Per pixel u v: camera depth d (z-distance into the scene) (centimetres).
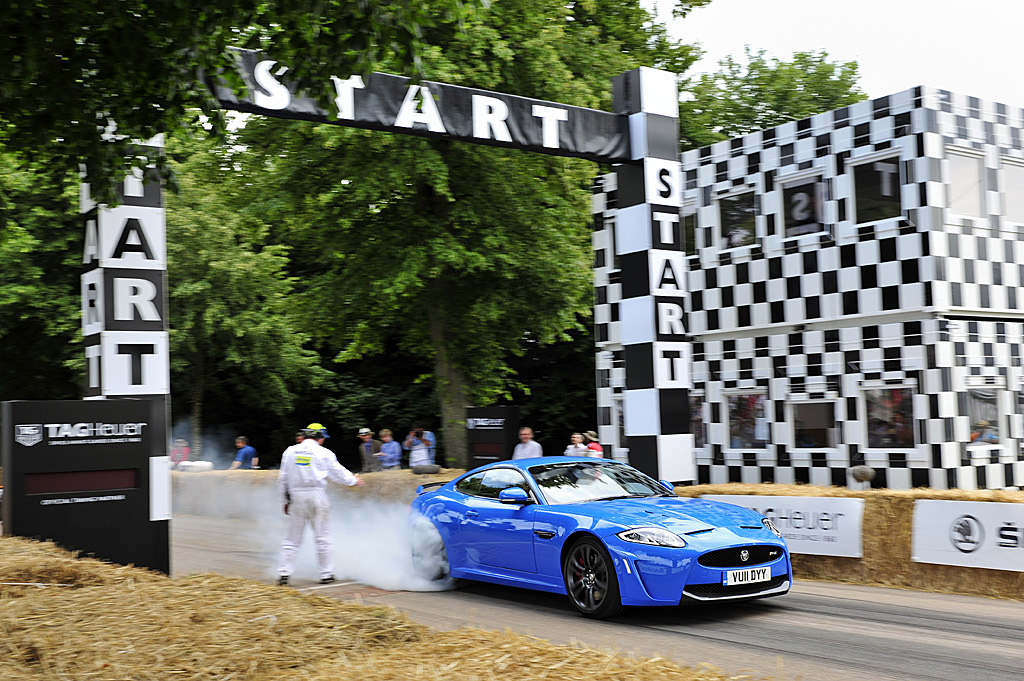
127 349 1011
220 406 3384
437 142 1877
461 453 2075
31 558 710
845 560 1048
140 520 956
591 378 3111
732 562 800
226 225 2702
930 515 980
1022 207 1656
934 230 1522
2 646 492
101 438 935
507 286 2025
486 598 938
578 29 2088
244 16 768
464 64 1748
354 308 2050
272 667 472
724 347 1886
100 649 487
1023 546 904
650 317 1399
